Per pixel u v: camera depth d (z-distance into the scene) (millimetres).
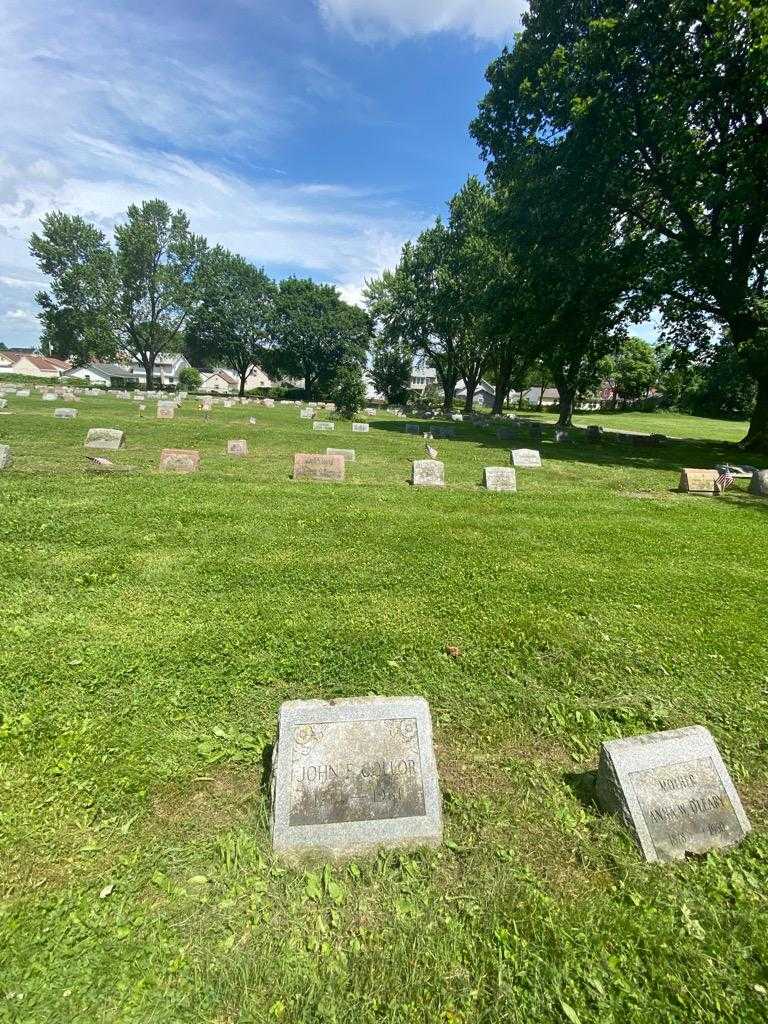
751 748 3861
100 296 58062
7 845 2641
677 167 19469
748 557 8570
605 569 7566
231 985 2090
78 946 2189
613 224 23344
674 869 2801
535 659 4891
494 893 2588
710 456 23844
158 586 5906
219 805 3010
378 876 2633
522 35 23312
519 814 3123
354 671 4438
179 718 3695
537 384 102688
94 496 9688
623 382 85938
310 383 68938
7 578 5820
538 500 12438
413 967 2213
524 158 22953
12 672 4062
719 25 17062
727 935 2445
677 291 23031
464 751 3670
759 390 26328
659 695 4457
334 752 2889
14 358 86375
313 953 2246
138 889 2469
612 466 19406
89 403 34625
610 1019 2064
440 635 5176
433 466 13625
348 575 6609
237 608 5453
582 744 3811
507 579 6887
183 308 61031
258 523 8617
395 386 68062
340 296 67812
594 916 2502
